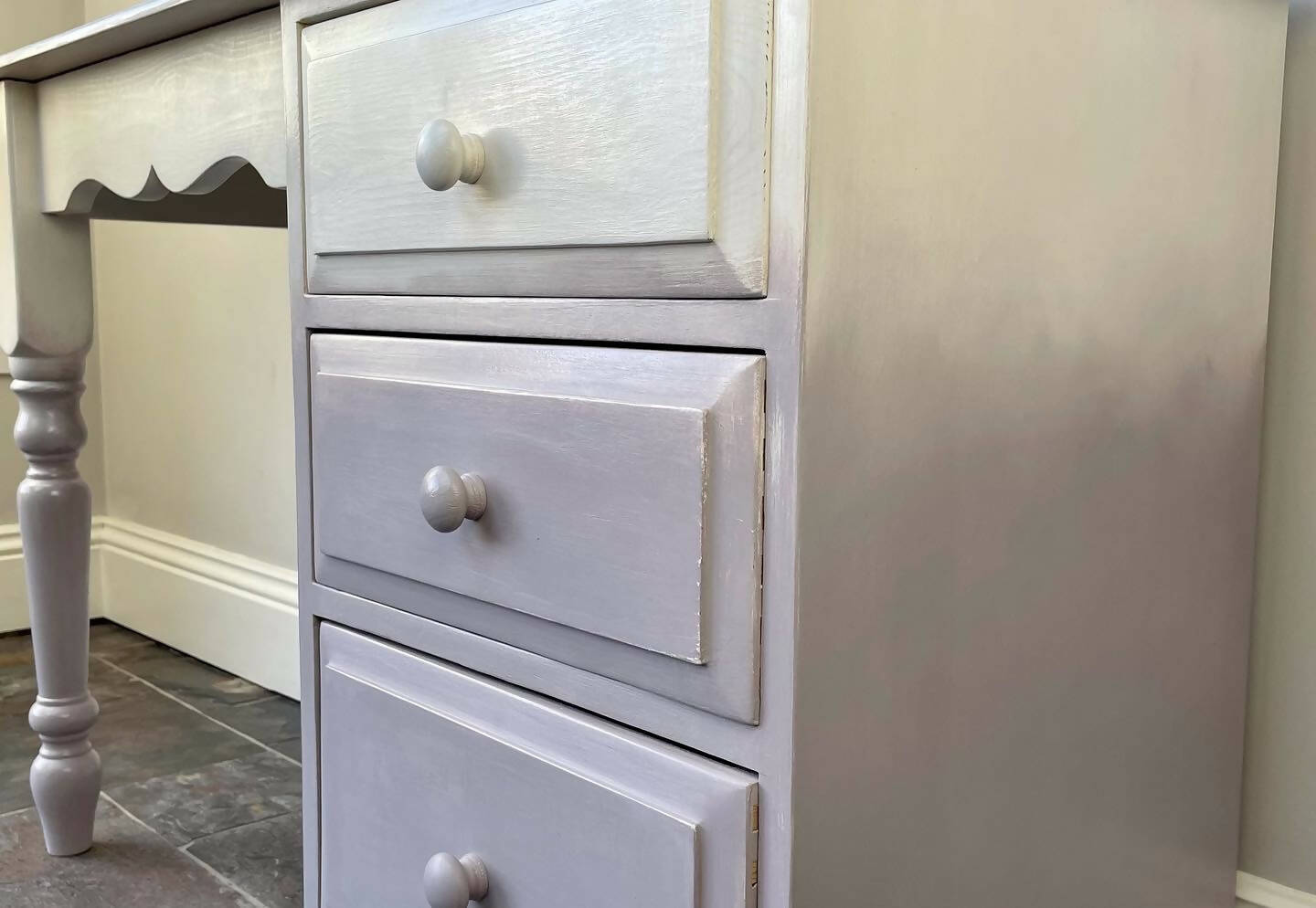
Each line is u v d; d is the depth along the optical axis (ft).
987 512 1.99
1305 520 2.87
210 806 4.66
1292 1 2.80
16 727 5.54
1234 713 2.80
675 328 1.77
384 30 2.21
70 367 3.86
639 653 1.86
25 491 3.93
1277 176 2.75
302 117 2.43
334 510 2.43
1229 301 2.56
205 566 6.52
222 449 6.39
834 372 1.67
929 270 1.82
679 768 1.82
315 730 2.59
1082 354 2.17
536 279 1.98
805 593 1.67
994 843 2.10
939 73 1.79
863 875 1.83
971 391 1.93
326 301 2.44
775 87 1.62
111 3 6.84
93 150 3.33
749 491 1.68
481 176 2.02
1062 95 2.05
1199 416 2.52
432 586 2.24
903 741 1.88
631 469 1.82
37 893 3.92
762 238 1.65
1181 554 2.52
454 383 2.14
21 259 3.60
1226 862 2.84
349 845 2.49
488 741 2.12
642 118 1.76
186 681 6.27
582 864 1.97
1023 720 2.14
